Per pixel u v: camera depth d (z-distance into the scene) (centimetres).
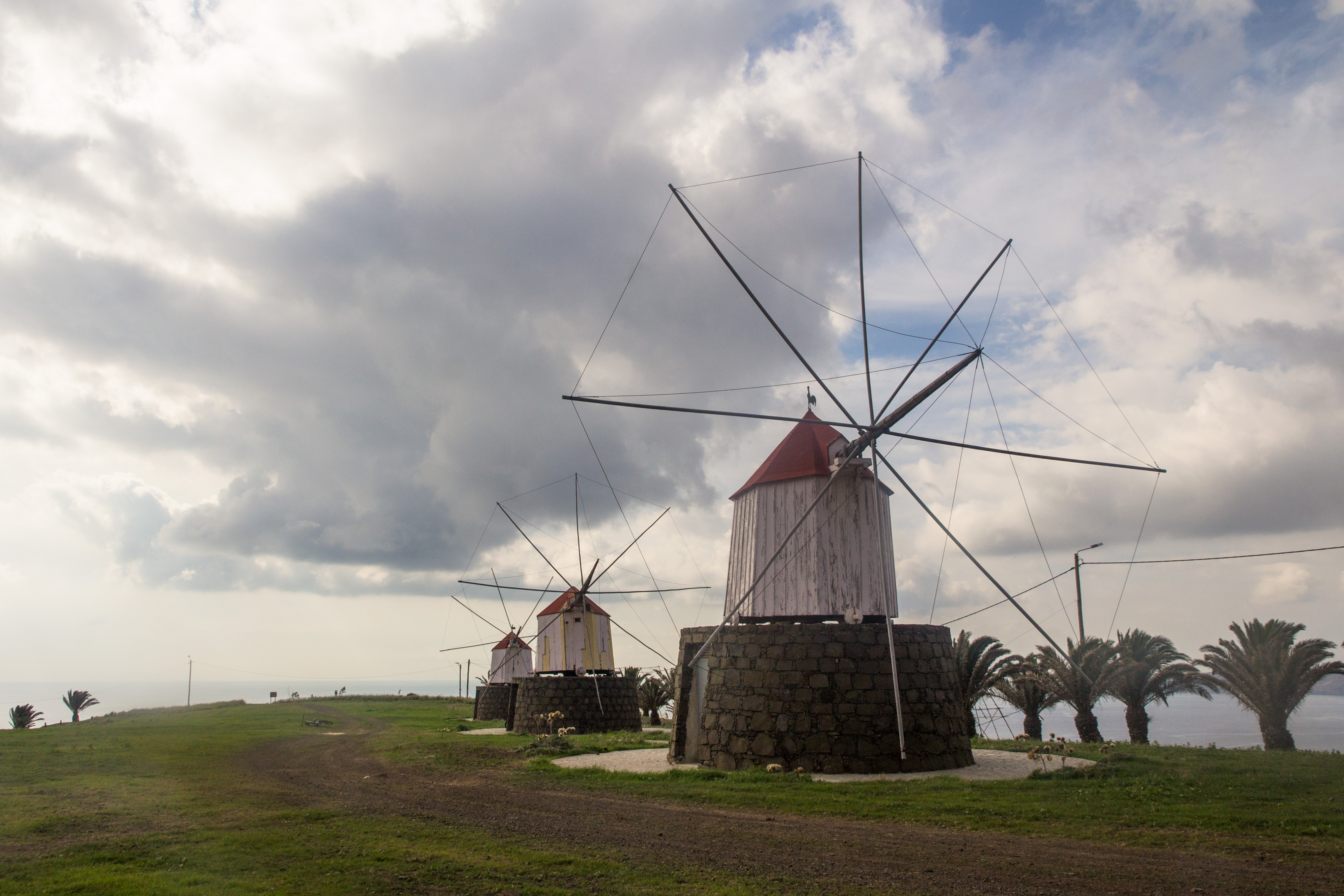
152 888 1042
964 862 1146
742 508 2541
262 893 1023
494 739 3534
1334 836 1227
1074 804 1521
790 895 1002
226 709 6825
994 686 3516
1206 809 1427
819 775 2045
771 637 2250
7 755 2614
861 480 2356
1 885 1059
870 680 2139
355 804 1764
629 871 1128
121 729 4206
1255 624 3394
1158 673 3344
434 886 1054
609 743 3086
